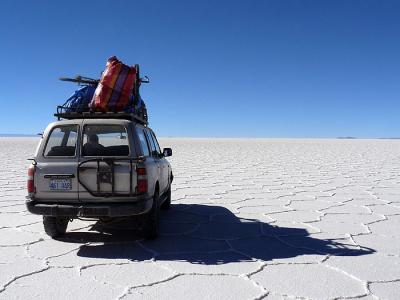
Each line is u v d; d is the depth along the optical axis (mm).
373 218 7566
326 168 18188
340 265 4883
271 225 7055
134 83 6277
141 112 6820
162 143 50906
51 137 5680
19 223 7094
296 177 14547
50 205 5391
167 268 4797
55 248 5633
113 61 6258
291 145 48094
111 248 5652
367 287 4184
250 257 5230
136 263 4984
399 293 4035
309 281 4355
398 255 5281
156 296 3965
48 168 5461
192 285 4254
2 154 26406
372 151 33750
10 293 4035
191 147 39469
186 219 7598
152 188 5875
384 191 11102
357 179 13953
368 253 5379
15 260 5086
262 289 4137
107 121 5668
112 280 4402
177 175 14953
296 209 8500
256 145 47188
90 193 5395
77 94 6375
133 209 5363
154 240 6086
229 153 29781
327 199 9766
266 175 15164
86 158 5477
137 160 5457
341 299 3887
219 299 3895
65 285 4250
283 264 4930
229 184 12594
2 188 11375
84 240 6051
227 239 6141
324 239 6094
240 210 8445
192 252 5465
